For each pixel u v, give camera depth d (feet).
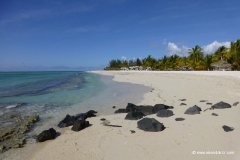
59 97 57.88
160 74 139.23
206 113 30.17
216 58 215.31
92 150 20.15
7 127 29.27
